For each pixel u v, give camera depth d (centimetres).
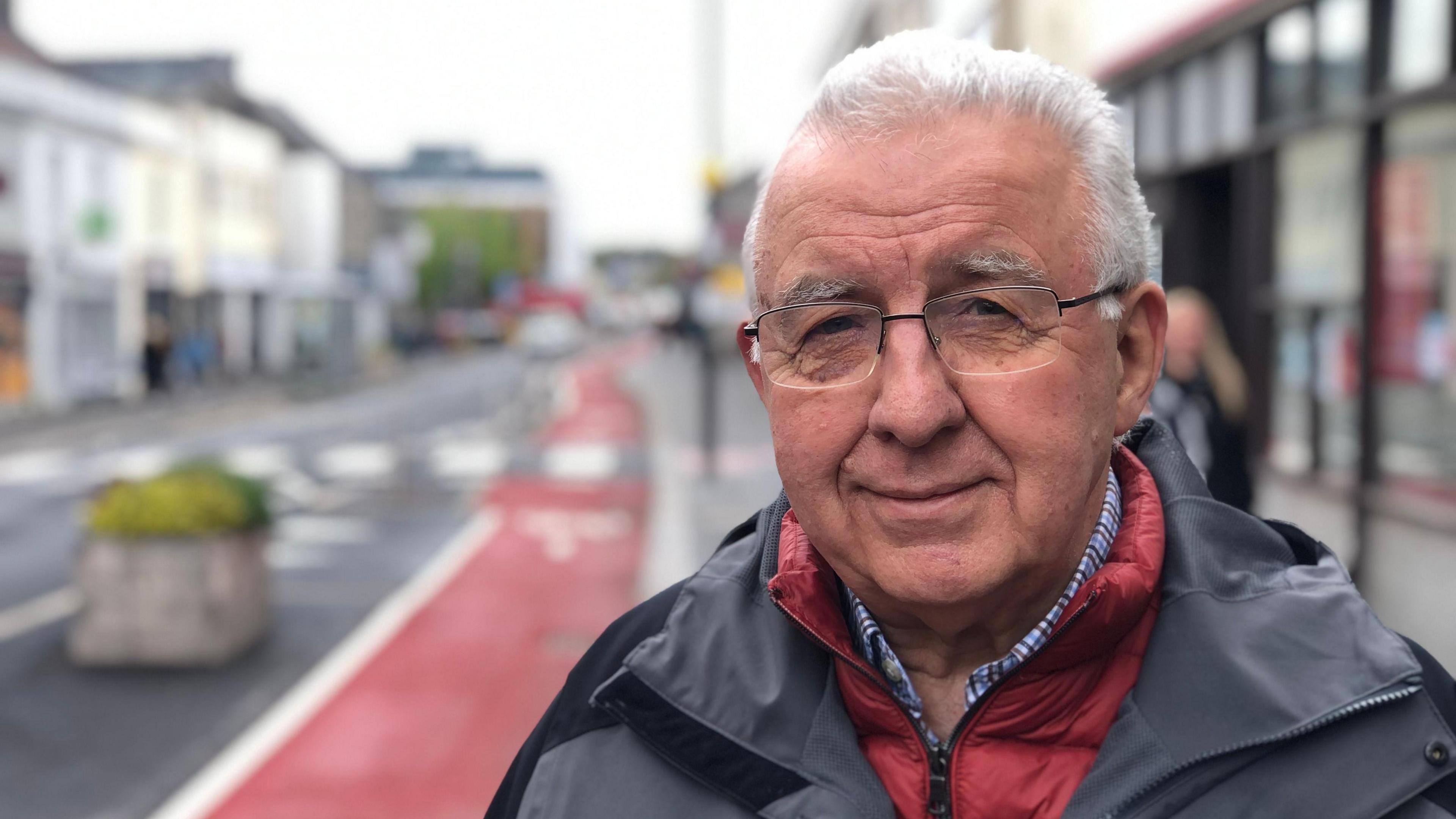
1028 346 113
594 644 144
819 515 120
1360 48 658
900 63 116
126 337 3366
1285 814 109
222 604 730
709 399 1418
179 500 735
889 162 114
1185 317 465
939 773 121
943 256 112
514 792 137
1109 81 977
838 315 116
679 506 1194
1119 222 120
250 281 4566
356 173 6072
